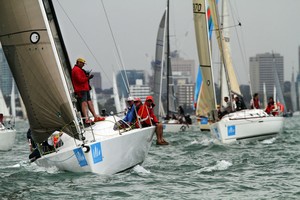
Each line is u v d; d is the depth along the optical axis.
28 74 34.09
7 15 33.84
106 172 34.53
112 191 30.67
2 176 36.06
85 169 34.16
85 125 36.22
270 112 67.69
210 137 76.69
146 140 37.28
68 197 29.48
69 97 34.22
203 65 69.25
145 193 30.25
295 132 84.62
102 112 38.97
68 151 34.16
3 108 108.38
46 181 33.22
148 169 38.78
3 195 30.25
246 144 60.47
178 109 111.25
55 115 34.28
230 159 45.19
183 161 44.19
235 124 61.78
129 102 38.19
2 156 54.72
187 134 88.69
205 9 69.88
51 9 36.41
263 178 34.88
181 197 29.41
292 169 38.41
